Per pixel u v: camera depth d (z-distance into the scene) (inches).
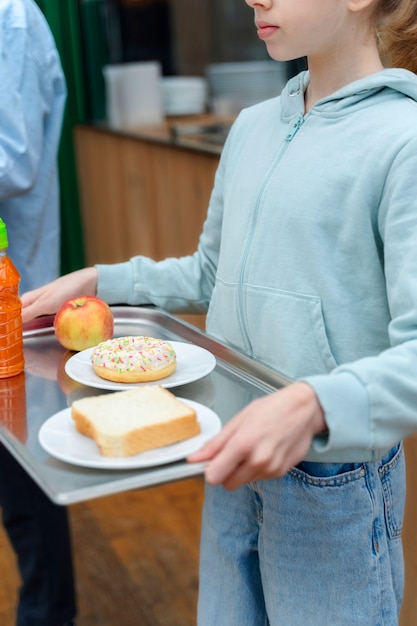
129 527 88.5
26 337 47.4
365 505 39.5
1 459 64.2
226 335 44.6
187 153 96.1
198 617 47.0
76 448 32.1
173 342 44.1
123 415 32.5
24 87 60.9
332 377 30.9
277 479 40.2
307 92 42.8
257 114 45.7
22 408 37.3
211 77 119.4
